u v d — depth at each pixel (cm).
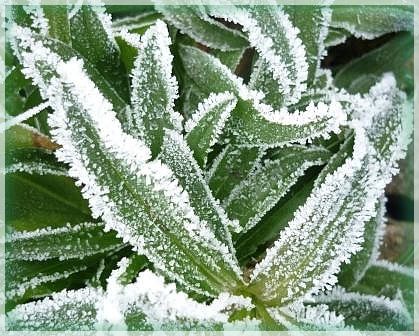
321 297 36
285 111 33
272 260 32
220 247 31
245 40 38
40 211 35
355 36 40
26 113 33
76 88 29
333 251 32
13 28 35
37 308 32
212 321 31
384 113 36
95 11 34
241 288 32
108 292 30
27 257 34
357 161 32
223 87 35
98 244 34
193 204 32
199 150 33
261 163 36
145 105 33
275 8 35
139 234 30
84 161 30
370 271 38
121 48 34
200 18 37
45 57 31
